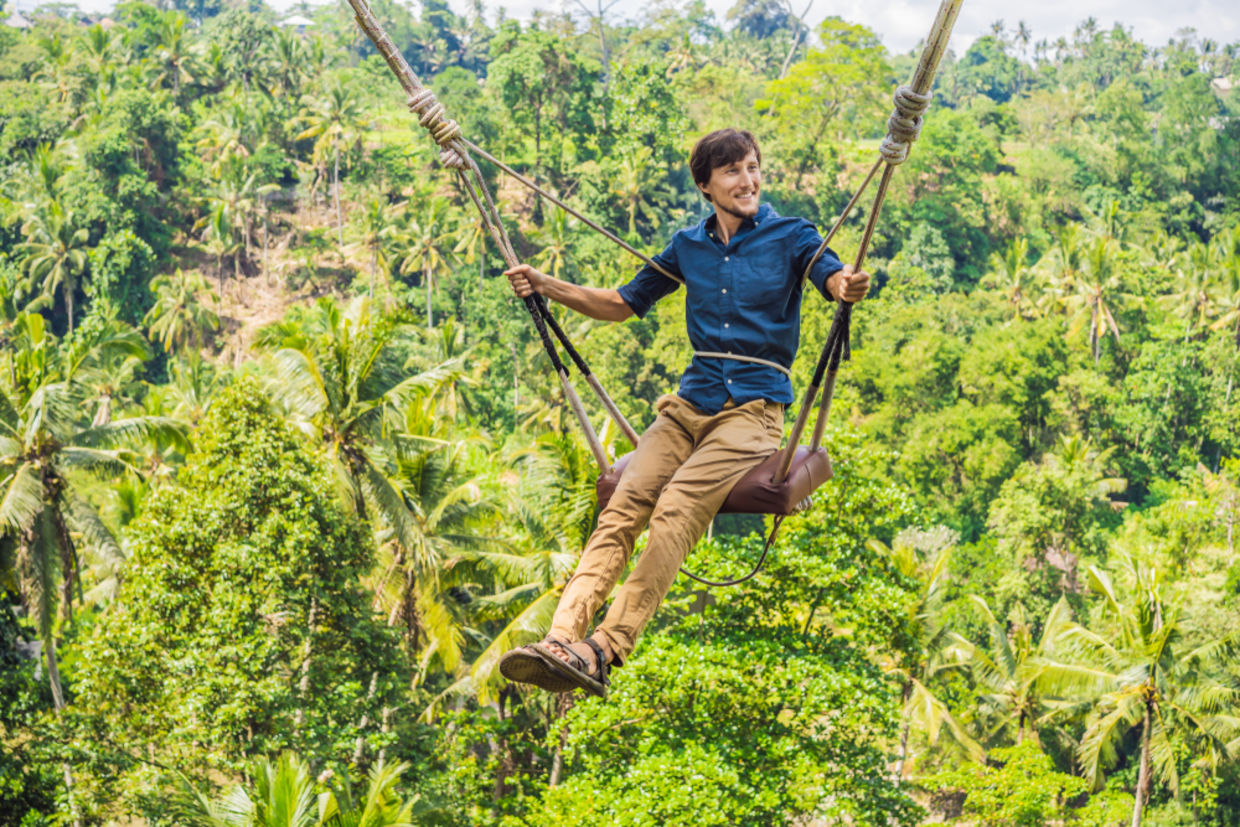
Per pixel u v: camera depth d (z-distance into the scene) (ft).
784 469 11.46
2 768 62.69
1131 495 195.31
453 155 12.96
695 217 263.08
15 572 77.20
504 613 74.13
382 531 80.28
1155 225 291.58
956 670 113.09
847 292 10.76
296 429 73.20
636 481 12.00
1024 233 290.35
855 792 65.87
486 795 77.20
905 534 137.69
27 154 260.83
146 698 60.85
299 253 250.98
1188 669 88.33
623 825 54.60
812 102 273.95
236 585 61.98
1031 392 177.27
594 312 13.28
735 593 68.90
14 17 486.79
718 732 63.21
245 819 44.80
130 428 78.07
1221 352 197.98
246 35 315.17
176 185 263.29
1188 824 100.73
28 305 218.18
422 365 178.29
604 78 338.13
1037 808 87.10
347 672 68.59
